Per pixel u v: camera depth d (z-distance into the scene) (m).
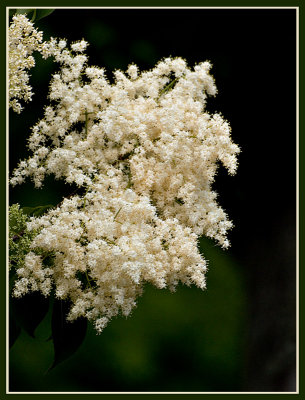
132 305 2.74
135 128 2.78
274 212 3.59
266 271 3.47
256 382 3.33
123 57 3.75
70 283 2.74
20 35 2.78
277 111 3.76
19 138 3.58
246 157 3.73
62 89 2.79
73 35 3.71
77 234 2.72
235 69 3.84
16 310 2.75
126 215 2.74
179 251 2.75
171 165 2.79
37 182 2.78
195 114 2.79
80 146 2.77
